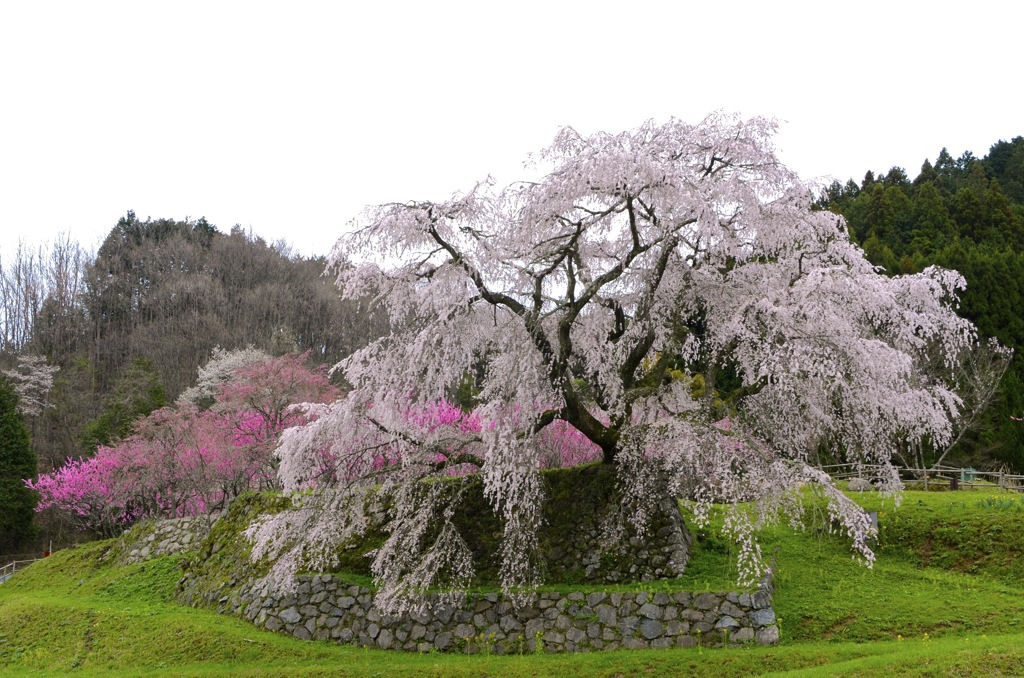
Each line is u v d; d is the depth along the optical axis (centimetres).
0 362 3912
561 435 1509
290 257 5719
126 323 4684
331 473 1120
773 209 1026
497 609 1050
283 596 1169
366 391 1048
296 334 4403
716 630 946
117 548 1934
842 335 961
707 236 1043
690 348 1202
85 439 3073
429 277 1005
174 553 1767
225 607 1282
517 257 1028
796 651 872
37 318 4475
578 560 1132
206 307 4475
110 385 4022
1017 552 1116
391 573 1045
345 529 1152
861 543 872
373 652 1041
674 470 1043
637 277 1183
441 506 1230
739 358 1124
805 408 1103
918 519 1266
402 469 1130
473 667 935
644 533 1120
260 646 1077
